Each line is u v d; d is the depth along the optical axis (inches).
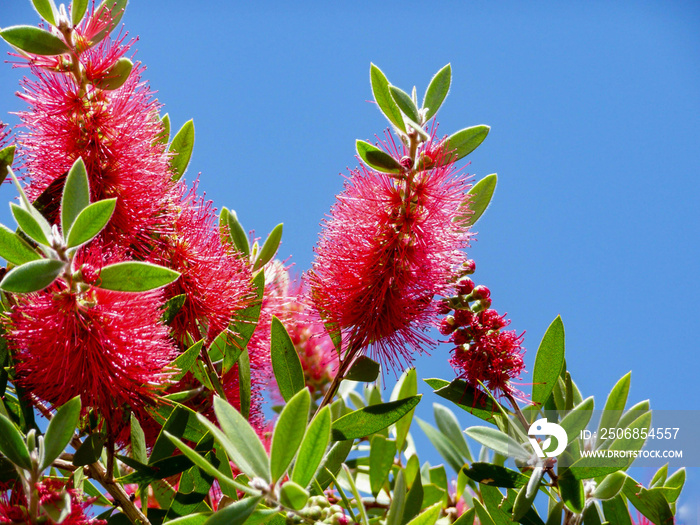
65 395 40.2
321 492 40.3
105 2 41.7
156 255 42.1
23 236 40.8
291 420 37.9
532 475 40.8
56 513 38.7
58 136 41.6
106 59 41.6
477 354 42.1
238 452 37.5
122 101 41.9
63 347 39.8
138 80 42.2
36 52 40.8
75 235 38.7
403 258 42.4
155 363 40.4
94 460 40.2
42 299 39.8
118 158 41.6
